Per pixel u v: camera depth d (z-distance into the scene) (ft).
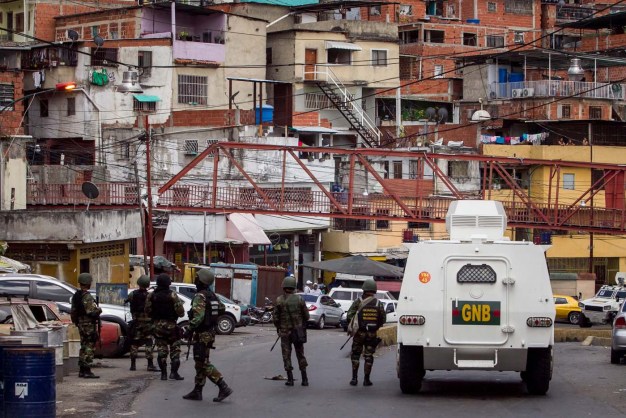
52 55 528.22
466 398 154.92
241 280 427.33
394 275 463.42
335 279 522.06
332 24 640.99
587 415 138.41
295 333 169.48
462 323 151.64
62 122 528.63
